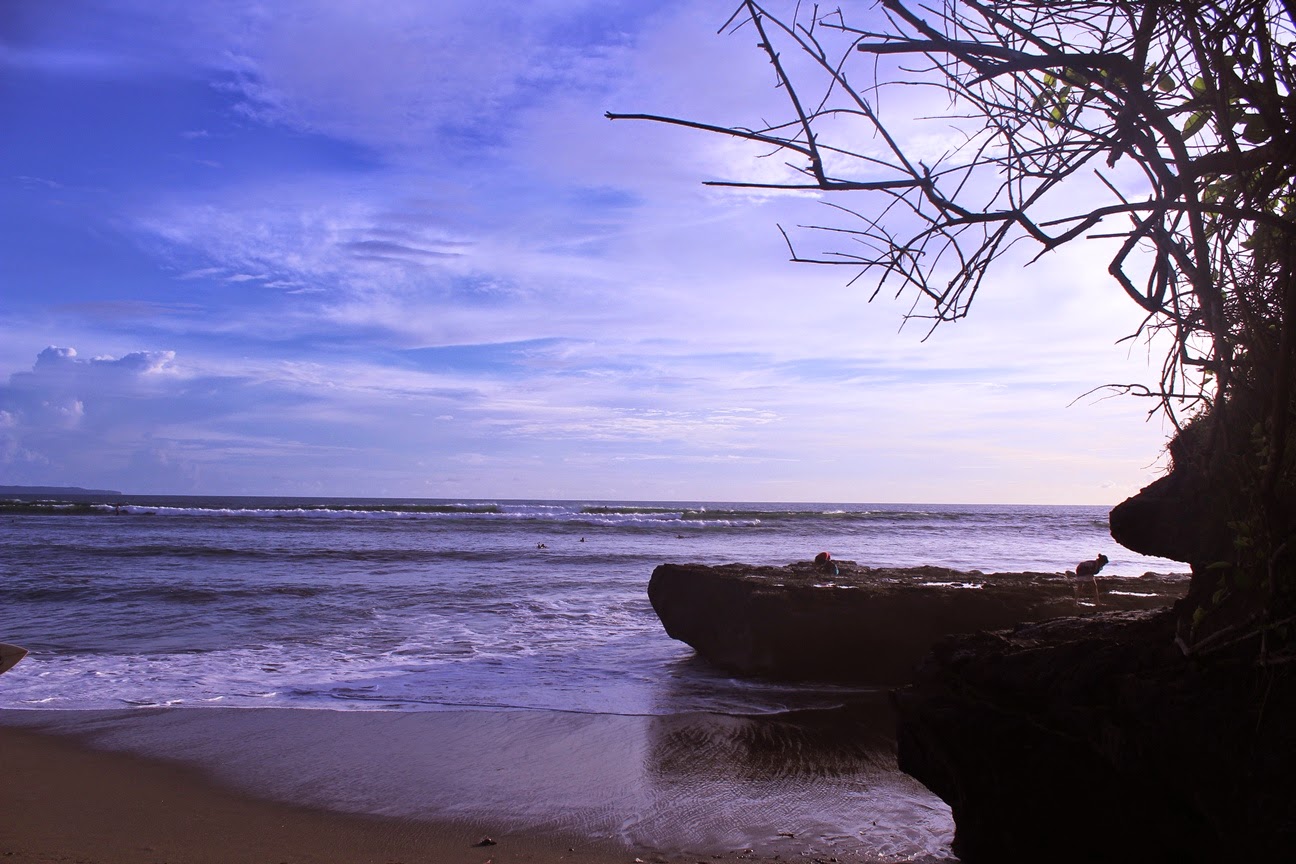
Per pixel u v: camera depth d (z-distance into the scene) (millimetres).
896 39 1784
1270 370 2170
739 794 5621
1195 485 3125
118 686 8750
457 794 5672
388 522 42750
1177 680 2951
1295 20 1672
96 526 36406
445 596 15406
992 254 1796
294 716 7703
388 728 7344
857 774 6090
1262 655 2498
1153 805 3064
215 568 20109
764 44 1747
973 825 3811
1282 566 2408
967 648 3959
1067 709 3350
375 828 5039
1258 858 2576
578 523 45062
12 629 11852
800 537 38188
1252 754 2627
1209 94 1755
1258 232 2137
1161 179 1792
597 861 4477
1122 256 1886
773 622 9047
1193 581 3070
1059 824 3445
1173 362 2125
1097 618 3914
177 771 6160
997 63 1734
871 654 9016
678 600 10477
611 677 9367
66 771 6105
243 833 4945
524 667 9844
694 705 8180
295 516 45688
